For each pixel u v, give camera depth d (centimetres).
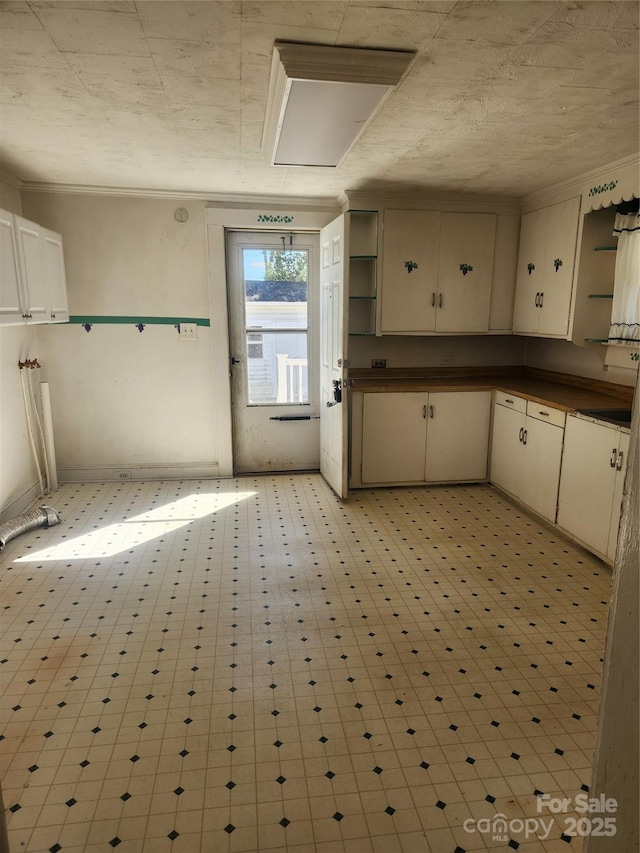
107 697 208
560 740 189
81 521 376
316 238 460
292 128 251
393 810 163
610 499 305
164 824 158
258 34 179
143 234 427
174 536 353
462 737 190
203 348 450
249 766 177
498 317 451
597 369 402
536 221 414
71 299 428
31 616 260
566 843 154
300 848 152
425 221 425
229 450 470
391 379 475
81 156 325
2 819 74
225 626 254
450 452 448
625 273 337
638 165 309
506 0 157
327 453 456
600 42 183
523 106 240
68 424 448
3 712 200
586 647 240
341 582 295
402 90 222
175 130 275
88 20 171
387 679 219
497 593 284
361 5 161
